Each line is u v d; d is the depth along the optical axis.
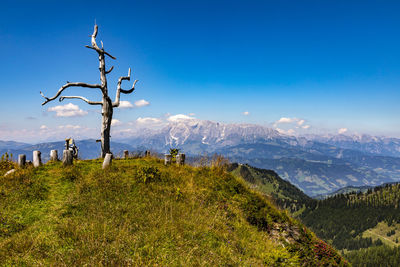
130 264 5.80
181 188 12.23
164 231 7.66
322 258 10.63
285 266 8.51
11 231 7.35
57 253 6.05
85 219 8.13
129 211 9.05
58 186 11.41
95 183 11.52
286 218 12.96
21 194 10.09
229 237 9.06
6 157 15.21
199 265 6.37
